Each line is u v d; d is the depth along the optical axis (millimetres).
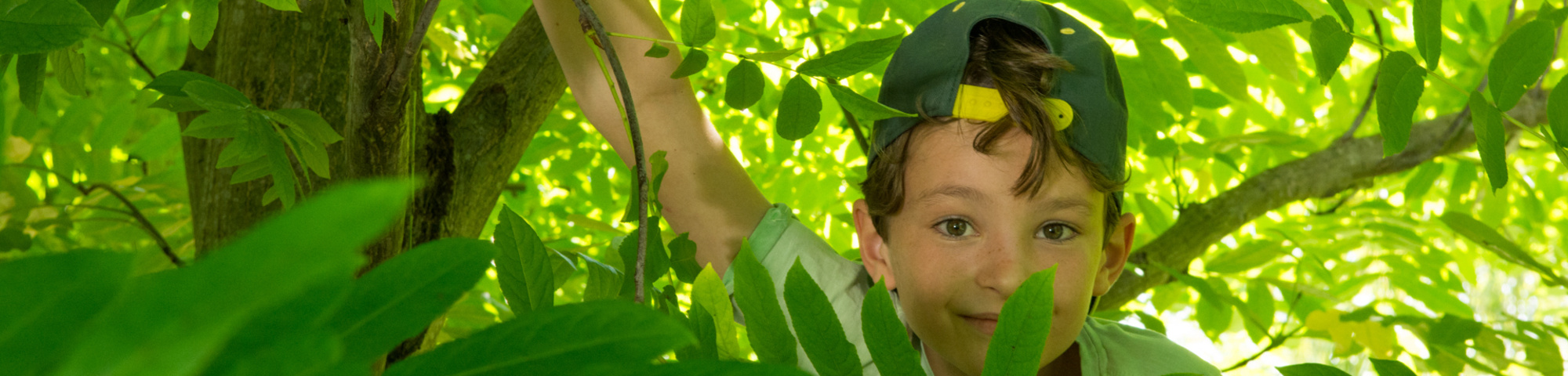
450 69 3090
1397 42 2605
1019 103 1007
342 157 1279
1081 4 1838
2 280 153
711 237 1287
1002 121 1025
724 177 1289
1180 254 2375
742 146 3115
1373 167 2619
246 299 120
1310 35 680
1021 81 1029
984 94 1047
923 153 1068
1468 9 2643
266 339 182
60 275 156
